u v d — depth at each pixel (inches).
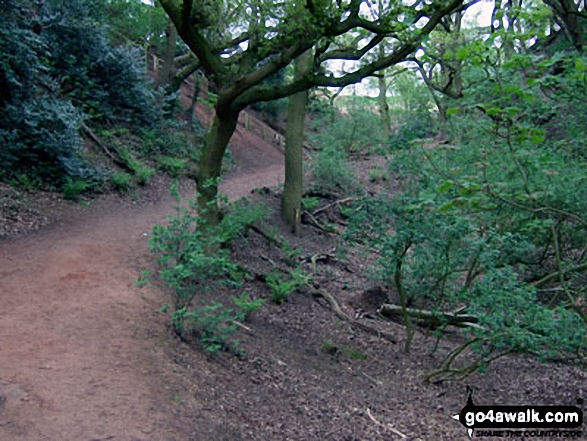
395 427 236.7
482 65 193.3
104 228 457.4
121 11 1032.8
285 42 363.6
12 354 214.1
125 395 198.2
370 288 463.5
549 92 359.9
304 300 425.7
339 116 1234.6
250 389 241.4
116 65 789.9
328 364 314.3
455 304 392.2
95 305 282.2
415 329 414.9
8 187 486.0
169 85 979.9
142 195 626.2
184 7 330.6
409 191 325.7
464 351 377.4
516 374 339.6
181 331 264.8
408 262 332.5
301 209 673.0
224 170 941.8
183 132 964.6
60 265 340.8
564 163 341.7
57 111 553.3
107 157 671.1
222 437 187.5
